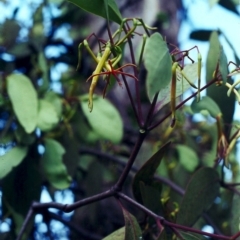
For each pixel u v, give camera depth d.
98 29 0.90
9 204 0.71
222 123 0.65
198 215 0.62
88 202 0.58
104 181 0.87
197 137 0.95
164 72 0.49
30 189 0.71
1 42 0.82
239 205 0.64
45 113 0.71
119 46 0.53
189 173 0.85
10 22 0.82
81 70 0.88
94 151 0.82
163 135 0.87
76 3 0.55
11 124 0.75
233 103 0.65
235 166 0.85
